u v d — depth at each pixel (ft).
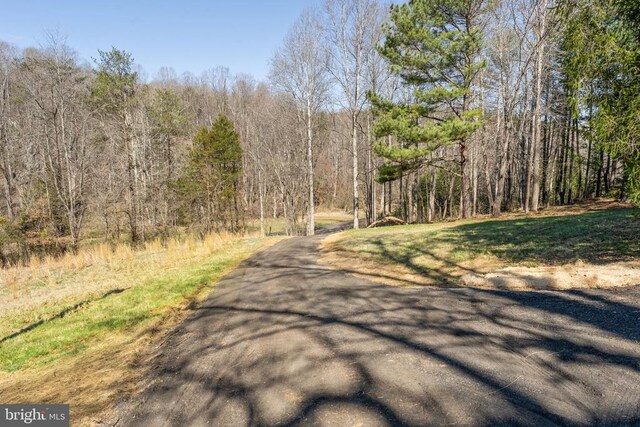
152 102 102.89
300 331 17.33
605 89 22.97
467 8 59.11
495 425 9.12
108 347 18.94
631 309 15.62
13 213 77.46
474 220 63.98
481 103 86.28
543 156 107.65
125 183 84.89
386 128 58.85
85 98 78.95
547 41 67.46
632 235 29.25
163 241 83.30
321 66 87.40
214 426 10.43
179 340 18.42
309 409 10.63
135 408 12.05
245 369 13.96
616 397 9.80
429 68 62.59
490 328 15.38
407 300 20.84
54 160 82.99
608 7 22.00
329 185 184.44
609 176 92.89
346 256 39.06
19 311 28.66
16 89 82.02
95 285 36.01
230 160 108.27
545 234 35.12
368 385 11.66
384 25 64.28
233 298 25.35
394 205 166.09
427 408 10.10
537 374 11.38
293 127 113.39
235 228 117.29
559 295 18.67
